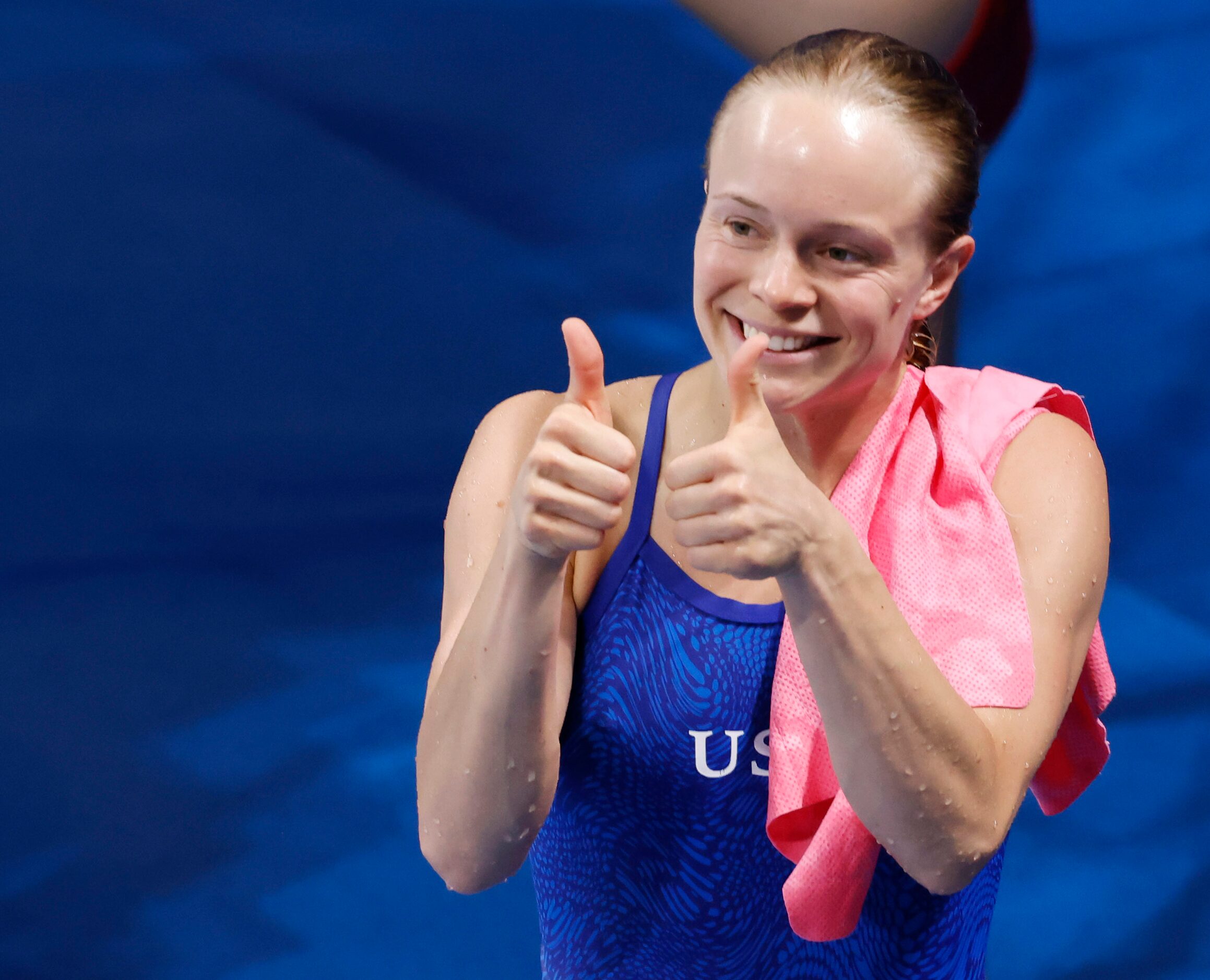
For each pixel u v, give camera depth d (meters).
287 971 10.60
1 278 19.39
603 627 4.76
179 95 22.11
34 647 14.16
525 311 19.31
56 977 10.48
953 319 9.29
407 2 23.55
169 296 19.38
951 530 4.67
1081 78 21.19
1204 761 12.73
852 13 7.89
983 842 4.29
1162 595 14.91
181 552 15.66
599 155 21.48
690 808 4.79
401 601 15.02
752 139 4.16
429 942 10.98
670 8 23.58
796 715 4.55
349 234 20.38
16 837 11.86
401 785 12.55
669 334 18.89
